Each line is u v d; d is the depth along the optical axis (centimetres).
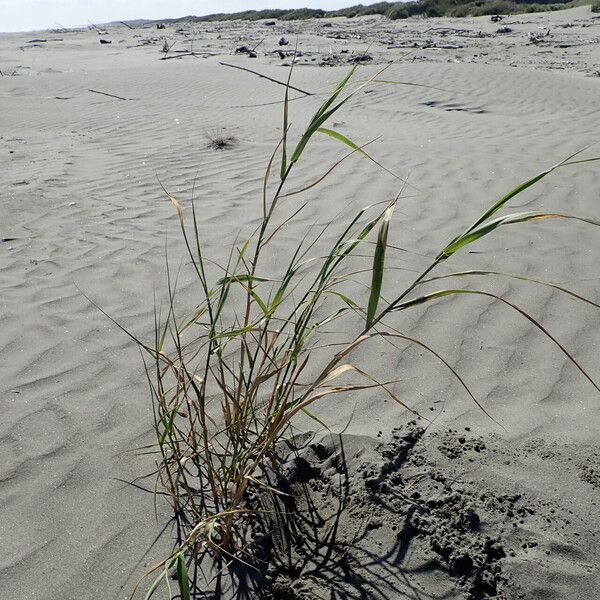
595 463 251
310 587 212
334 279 242
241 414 240
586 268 431
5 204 576
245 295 405
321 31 2653
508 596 201
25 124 982
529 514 228
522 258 448
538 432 275
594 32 2136
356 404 302
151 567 221
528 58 1602
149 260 460
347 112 1034
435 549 218
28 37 3706
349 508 241
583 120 909
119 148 801
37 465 269
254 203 574
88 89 1307
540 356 337
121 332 368
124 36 3234
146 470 266
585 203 544
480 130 866
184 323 376
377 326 366
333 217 531
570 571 206
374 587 209
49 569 221
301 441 278
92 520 241
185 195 604
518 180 607
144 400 310
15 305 401
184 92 1252
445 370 327
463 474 248
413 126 914
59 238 504
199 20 4997
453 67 1335
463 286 409
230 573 219
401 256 457
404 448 265
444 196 571
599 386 310
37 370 335
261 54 1803
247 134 869
